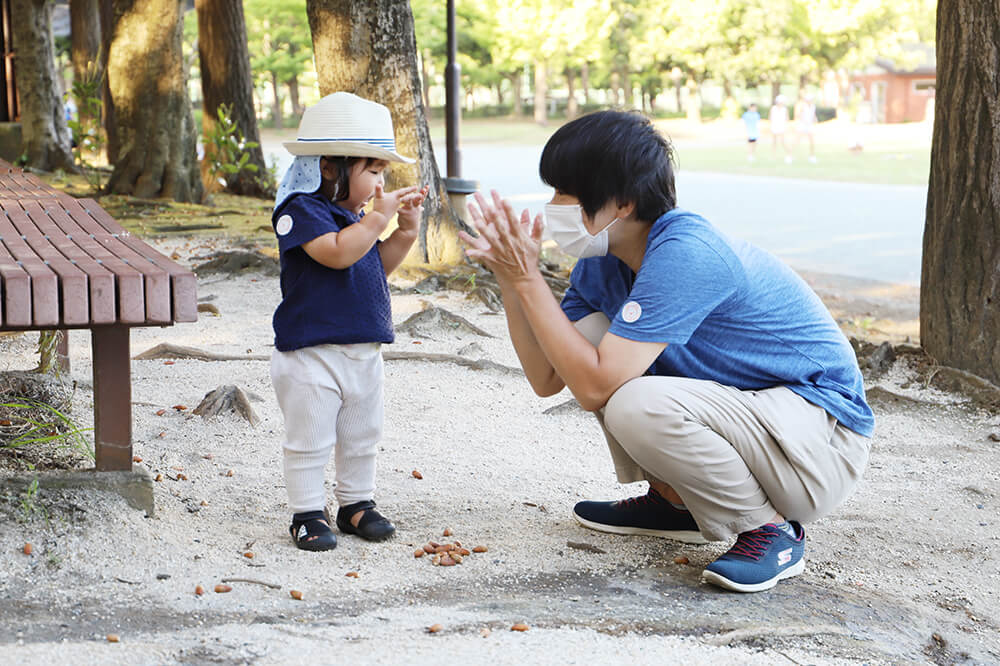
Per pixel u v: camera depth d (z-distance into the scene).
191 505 3.57
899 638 2.96
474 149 44.09
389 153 3.26
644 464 3.16
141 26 13.83
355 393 3.31
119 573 2.92
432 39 55.00
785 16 54.00
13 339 5.90
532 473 4.28
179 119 14.16
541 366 3.44
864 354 6.23
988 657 2.98
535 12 54.41
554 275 8.72
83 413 4.52
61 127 17.75
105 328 3.21
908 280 11.46
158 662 2.37
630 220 3.11
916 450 4.86
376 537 3.38
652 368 3.28
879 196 21.34
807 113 34.50
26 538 2.96
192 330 6.72
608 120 3.06
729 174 27.91
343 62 8.77
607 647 2.59
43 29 17.34
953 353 5.77
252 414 4.73
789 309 3.22
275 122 64.00
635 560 3.36
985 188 5.62
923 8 56.94
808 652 2.73
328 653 2.45
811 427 3.13
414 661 2.43
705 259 3.04
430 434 4.74
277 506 3.68
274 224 3.29
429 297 7.94
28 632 2.50
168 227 11.88
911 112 66.75
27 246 3.60
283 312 3.27
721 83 62.94
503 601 2.92
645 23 56.06
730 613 2.93
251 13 53.75
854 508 4.08
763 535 3.20
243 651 2.45
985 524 3.96
